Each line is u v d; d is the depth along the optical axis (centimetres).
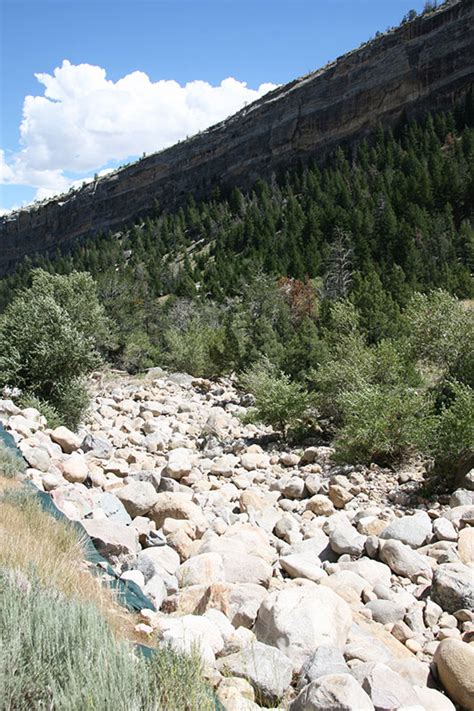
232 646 412
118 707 257
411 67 11419
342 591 589
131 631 415
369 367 1595
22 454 898
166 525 748
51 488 812
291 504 995
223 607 489
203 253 10331
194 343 3272
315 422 1645
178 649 345
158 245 11538
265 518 895
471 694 393
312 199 9138
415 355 1814
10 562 420
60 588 407
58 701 259
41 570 427
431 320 1741
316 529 834
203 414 2072
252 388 2239
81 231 18200
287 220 8725
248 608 483
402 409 1215
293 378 2269
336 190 9081
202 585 541
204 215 12325
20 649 285
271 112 13888
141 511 805
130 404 2086
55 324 1662
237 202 12138
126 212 17188
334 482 1075
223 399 2372
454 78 10919
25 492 658
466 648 418
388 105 11706
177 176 16138
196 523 772
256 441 1608
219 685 355
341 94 12519
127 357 3425
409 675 413
